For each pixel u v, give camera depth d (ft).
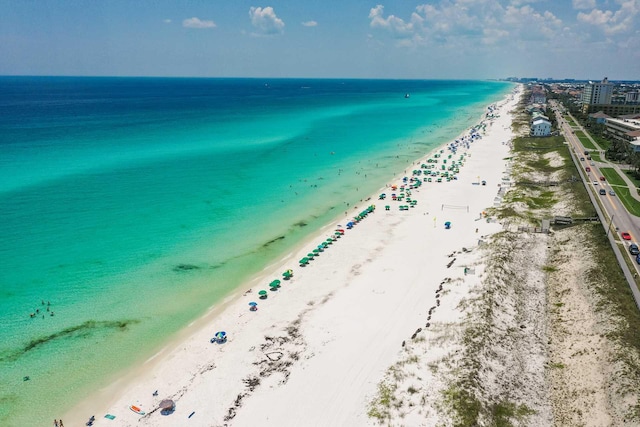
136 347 137.18
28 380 122.62
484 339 134.00
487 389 116.67
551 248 204.33
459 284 167.73
